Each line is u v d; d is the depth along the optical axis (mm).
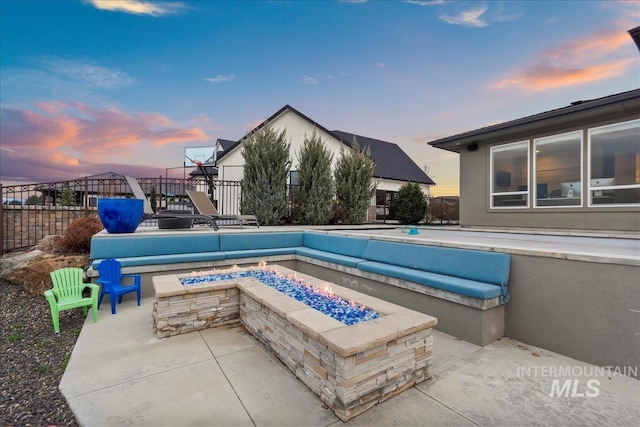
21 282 5184
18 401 2029
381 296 4004
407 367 2156
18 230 7844
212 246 5262
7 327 3457
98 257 4457
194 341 2984
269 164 8672
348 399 1818
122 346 2855
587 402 2010
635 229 6379
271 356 2674
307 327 2105
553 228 7574
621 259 2377
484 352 2762
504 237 5141
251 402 2004
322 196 9430
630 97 5793
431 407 1958
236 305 3512
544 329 2822
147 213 6383
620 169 6574
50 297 3232
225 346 2873
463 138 8789
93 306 3516
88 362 2537
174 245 4945
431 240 3957
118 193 10055
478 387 2197
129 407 1933
